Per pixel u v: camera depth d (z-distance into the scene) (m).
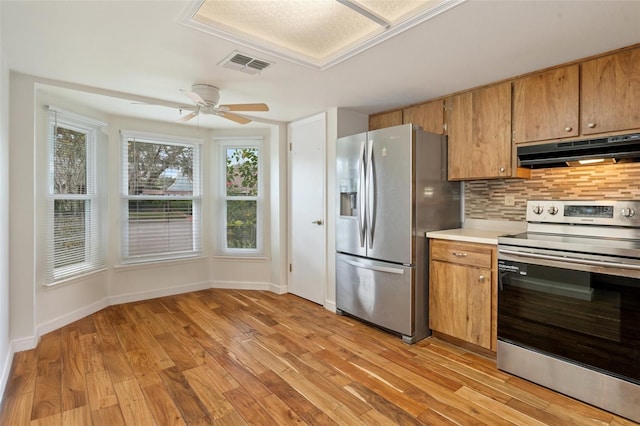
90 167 3.42
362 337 2.85
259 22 1.91
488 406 1.90
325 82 2.65
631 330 1.75
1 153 2.11
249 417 1.81
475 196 3.06
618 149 2.05
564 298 1.99
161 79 2.59
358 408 1.89
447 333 2.66
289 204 4.14
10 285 2.49
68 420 1.77
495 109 2.62
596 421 1.77
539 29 1.83
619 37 1.91
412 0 1.72
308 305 3.70
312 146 3.76
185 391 2.05
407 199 2.71
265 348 2.63
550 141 2.33
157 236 3.99
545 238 2.20
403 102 3.20
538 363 2.10
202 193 4.30
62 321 3.05
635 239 2.08
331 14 1.84
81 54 2.15
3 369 2.11
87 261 3.38
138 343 2.71
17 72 2.46
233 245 4.38
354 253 3.16
